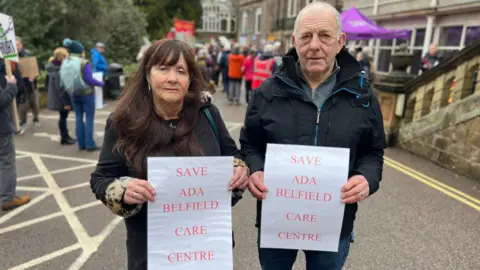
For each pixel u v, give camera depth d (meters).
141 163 1.46
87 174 4.91
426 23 12.80
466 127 5.03
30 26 11.16
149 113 1.46
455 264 2.95
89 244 3.13
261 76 9.12
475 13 10.65
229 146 1.69
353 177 1.57
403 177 5.01
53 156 5.71
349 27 10.71
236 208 3.94
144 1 33.75
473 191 4.50
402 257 3.03
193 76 1.53
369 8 16.33
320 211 1.58
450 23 11.73
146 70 1.48
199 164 1.44
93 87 5.79
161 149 1.48
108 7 15.59
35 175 4.84
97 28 13.72
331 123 1.60
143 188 1.39
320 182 1.55
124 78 11.54
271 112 1.67
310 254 1.81
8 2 10.84
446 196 4.33
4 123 3.55
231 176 1.48
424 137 5.98
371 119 1.64
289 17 26.78
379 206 4.03
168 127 1.49
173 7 38.91
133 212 1.45
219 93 14.13
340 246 1.73
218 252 1.50
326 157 1.55
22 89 5.52
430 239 3.32
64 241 3.17
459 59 5.22
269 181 1.57
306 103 1.62
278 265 1.84
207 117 1.59
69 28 12.62
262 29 32.06
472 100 4.92
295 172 1.56
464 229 3.52
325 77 1.63
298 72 1.63
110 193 1.40
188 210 1.47
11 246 3.06
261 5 32.25
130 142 1.47
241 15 38.00
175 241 1.48
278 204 1.59
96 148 6.11
